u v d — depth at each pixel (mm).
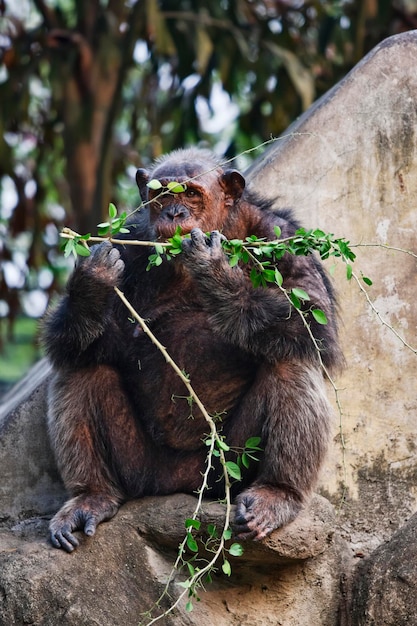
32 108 25266
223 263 10156
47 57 22469
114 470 10789
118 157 24531
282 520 10016
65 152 22984
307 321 10453
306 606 10562
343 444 10672
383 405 11844
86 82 22469
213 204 10891
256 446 10367
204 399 10758
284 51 21047
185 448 10773
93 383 10781
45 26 22906
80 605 9922
